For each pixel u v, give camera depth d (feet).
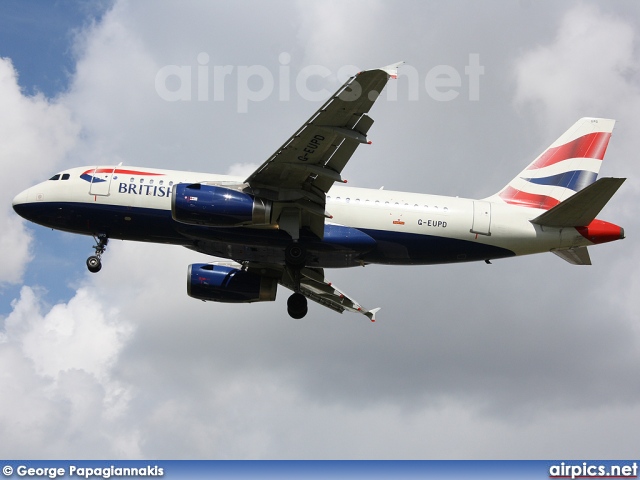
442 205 171.73
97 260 172.96
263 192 160.76
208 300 186.91
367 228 169.17
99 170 172.76
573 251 176.55
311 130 147.02
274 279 186.29
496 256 174.29
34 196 172.45
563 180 181.06
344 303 196.13
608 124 183.42
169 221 168.45
